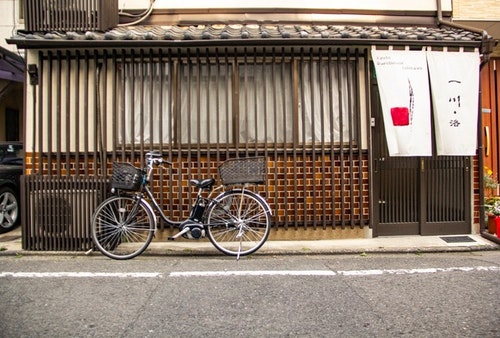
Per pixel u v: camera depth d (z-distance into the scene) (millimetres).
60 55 5824
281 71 5949
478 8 6668
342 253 5262
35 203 5262
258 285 3943
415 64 5641
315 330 3002
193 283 4000
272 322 3133
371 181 5984
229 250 5168
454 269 4488
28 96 5891
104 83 5812
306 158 5961
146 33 5559
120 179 4938
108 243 5121
